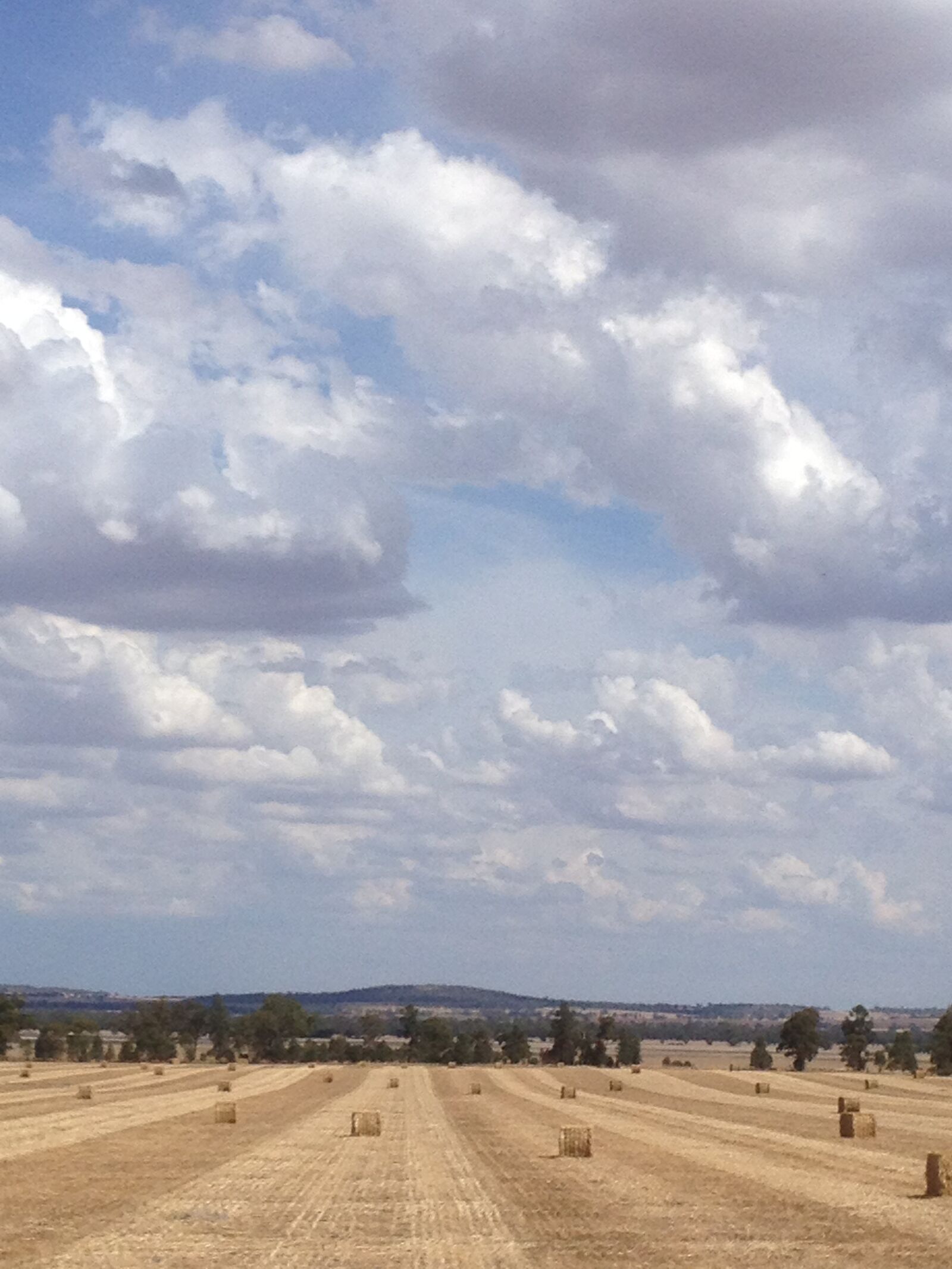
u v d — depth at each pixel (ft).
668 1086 349.00
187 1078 375.86
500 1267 77.66
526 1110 241.76
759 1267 77.15
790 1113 234.38
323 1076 394.32
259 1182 120.67
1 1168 129.70
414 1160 143.23
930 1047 625.00
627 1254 81.92
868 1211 100.01
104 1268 75.61
